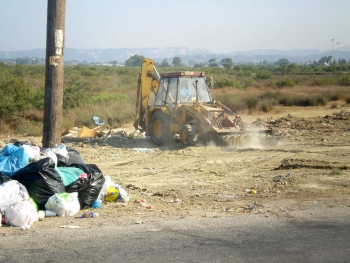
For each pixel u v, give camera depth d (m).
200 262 5.41
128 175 12.12
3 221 6.87
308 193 9.47
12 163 7.85
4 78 22.77
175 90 17.34
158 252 5.73
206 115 16.27
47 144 10.09
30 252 5.68
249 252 5.77
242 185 10.59
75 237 6.29
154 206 8.49
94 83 46.59
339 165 12.28
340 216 7.52
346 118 24.59
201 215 7.64
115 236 6.36
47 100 10.05
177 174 12.19
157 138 17.56
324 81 58.19
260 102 32.16
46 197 7.58
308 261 5.49
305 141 17.44
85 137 19.38
